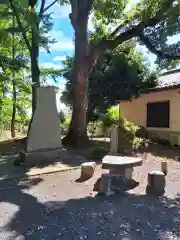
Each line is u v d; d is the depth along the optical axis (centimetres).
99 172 714
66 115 1912
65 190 566
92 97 1481
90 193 548
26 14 917
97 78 1412
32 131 841
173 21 1016
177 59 1166
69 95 1504
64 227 390
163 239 354
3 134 1794
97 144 1185
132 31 1140
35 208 464
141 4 1166
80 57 1159
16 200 503
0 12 882
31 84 1224
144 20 1099
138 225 398
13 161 863
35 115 853
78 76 1173
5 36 825
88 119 1552
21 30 878
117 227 391
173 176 686
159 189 546
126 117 1736
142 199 516
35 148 839
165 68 1290
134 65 1392
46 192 552
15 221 409
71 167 768
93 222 408
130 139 1008
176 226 395
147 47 1176
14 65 1063
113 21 1284
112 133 991
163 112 1409
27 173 702
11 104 1695
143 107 1577
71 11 1163
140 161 646
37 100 864
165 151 1085
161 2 1026
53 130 880
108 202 496
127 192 559
